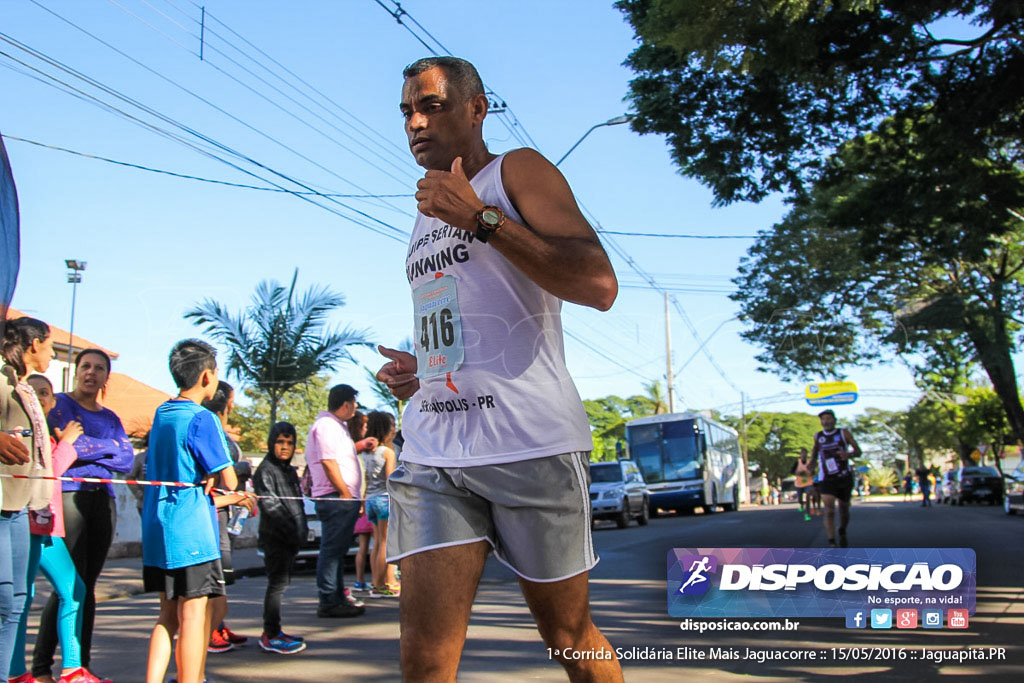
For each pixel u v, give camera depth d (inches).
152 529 163.3
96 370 196.4
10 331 179.6
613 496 847.1
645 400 2167.8
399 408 710.5
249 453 697.0
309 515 481.4
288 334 566.3
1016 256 931.3
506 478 92.3
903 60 441.1
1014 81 440.5
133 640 246.4
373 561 342.6
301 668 206.7
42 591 356.2
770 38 399.9
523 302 95.1
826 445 439.8
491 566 431.2
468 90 101.5
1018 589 286.4
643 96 494.0
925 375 1102.4
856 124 481.1
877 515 921.5
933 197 522.9
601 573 394.3
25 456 156.2
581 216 93.0
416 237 103.7
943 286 983.0
